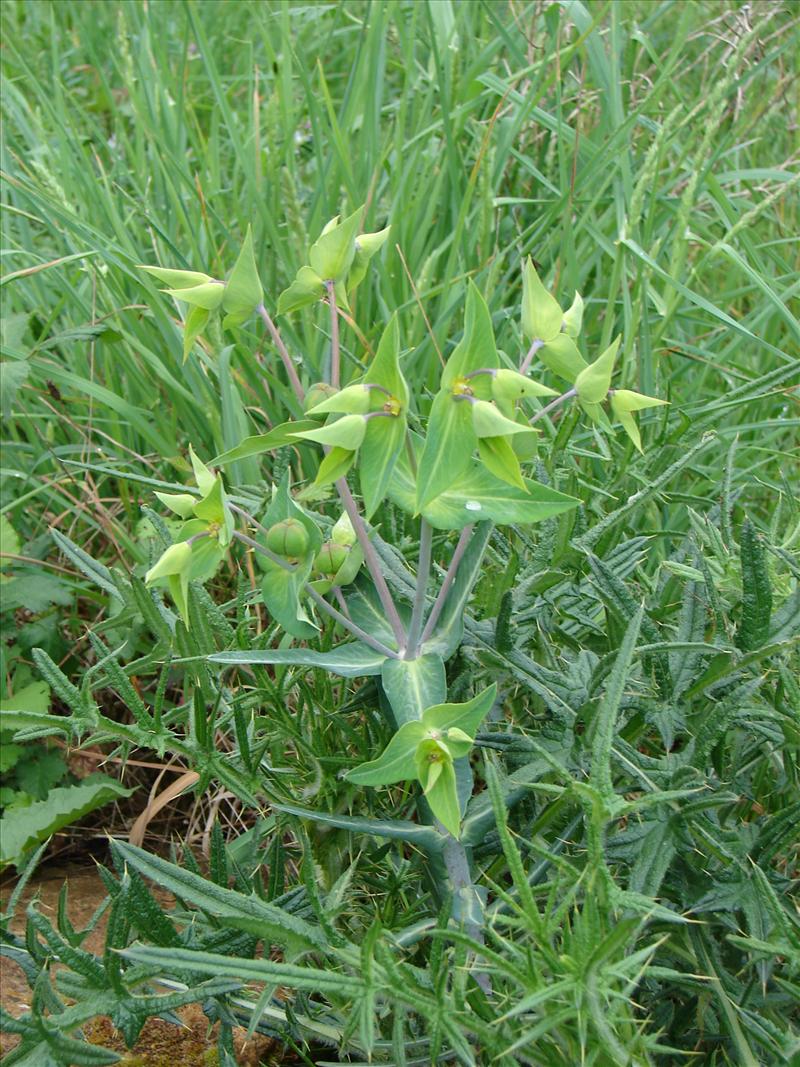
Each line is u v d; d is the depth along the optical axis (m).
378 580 0.38
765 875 0.38
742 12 0.79
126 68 0.86
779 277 0.76
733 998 0.39
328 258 0.37
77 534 0.74
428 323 0.68
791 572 0.44
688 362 0.76
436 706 0.33
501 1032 0.34
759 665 0.42
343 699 0.47
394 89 1.09
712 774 0.43
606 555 0.50
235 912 0.37
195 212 0.82
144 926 0.38
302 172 0.97
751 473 0.68
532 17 0.87
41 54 1.07
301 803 0.44
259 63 1.11
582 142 0.82
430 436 0.32
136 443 0.77
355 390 0.33
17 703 0.65
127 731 0.41
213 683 0.47
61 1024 0.37
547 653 0.44
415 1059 0.39
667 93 0.93
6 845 0.56
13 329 0.72
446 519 0.35
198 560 0.35
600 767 0.34
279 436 0.35
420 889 0.45
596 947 0.31
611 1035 0.32
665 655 0.41
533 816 0.43
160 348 0.77
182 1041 0.45
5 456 0.77
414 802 0.47
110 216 0.77
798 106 0.85
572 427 0.50
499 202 0.78
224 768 0.43
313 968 0.38
